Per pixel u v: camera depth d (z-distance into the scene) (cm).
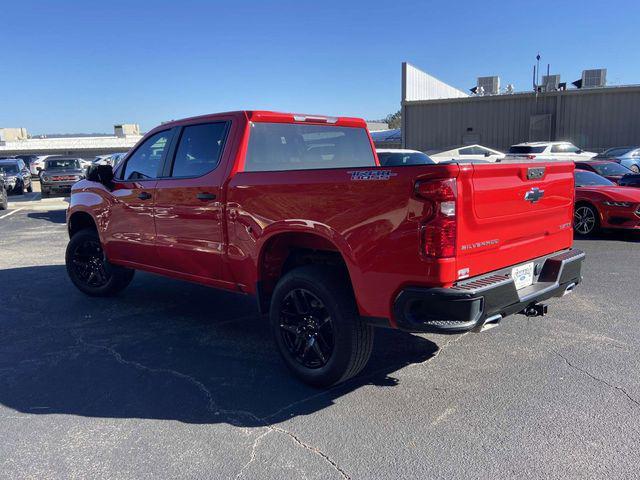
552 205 425
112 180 601
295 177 401
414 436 342
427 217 331
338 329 384
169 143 534
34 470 313
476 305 336
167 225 527
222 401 395
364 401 390
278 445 335
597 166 1404
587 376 421
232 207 453
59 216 1648
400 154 1316
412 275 341
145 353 492
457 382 418
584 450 321
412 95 2836
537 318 562
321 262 432
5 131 6322
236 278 470
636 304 605
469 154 2053
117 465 317
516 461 312
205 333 546
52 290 723
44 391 416
